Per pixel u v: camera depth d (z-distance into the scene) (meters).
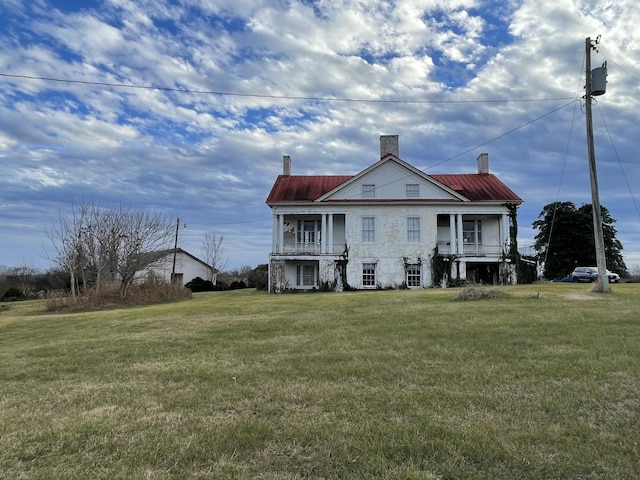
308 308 14.96
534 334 8.69
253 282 51.53
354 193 33.09
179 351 8.46
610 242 50.91
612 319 10.31
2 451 3.96
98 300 26.77
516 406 4.79
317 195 33.56
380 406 4.89
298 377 6.20
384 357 7.22
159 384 6.10
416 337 8.83
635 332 8.69
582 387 5.34
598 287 17.97
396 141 34.88
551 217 50.91
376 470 3.42
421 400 5.04
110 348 9.02
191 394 5.53
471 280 32.09
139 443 4.04
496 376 5.91
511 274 31.16
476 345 7.89
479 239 33.91
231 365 7.07
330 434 4.12
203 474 3.43
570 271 50.00
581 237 48.81
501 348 7.58
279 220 33.09
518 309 12.51
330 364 6.88
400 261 32.00
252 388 5.71
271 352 8.01
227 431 4.25
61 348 9.35
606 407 4.71
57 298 26.86
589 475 3.32
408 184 32.91
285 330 10.43
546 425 4.24
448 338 8.59
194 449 3.87
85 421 4.64
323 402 5.07
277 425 4.40
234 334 10.16
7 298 39.84
